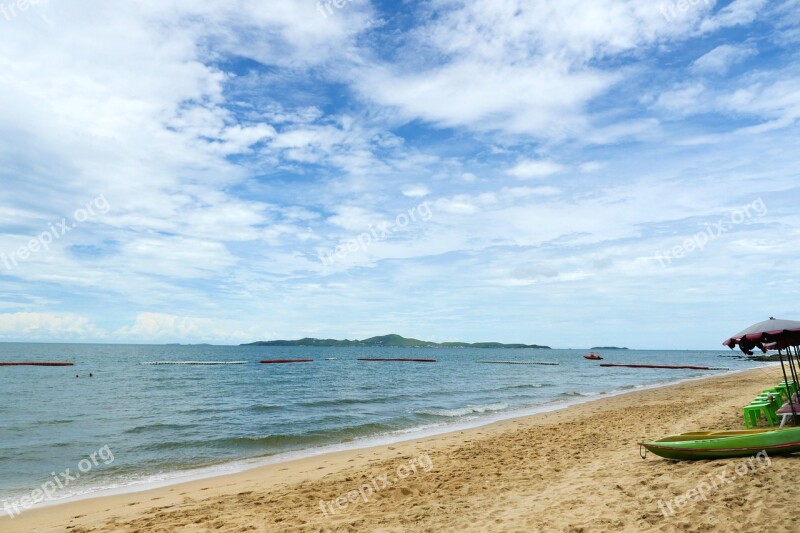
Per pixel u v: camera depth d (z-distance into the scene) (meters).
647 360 129.25
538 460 11.36
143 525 8.14
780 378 34.59
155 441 17.03
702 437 10.05
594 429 15.52
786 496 6.38
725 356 180.88
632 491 7.64
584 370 76.19
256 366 84.75
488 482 9.62
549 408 25.08
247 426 20.42
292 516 8.26
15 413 25.39
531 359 136.88
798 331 10.24
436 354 193.62
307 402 29.23
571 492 8.12
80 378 53.88
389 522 7.54
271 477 11.84
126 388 41.56
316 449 15.61
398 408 26.33
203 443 16.58
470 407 26.47
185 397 33.56
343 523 7.66
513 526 6.82
